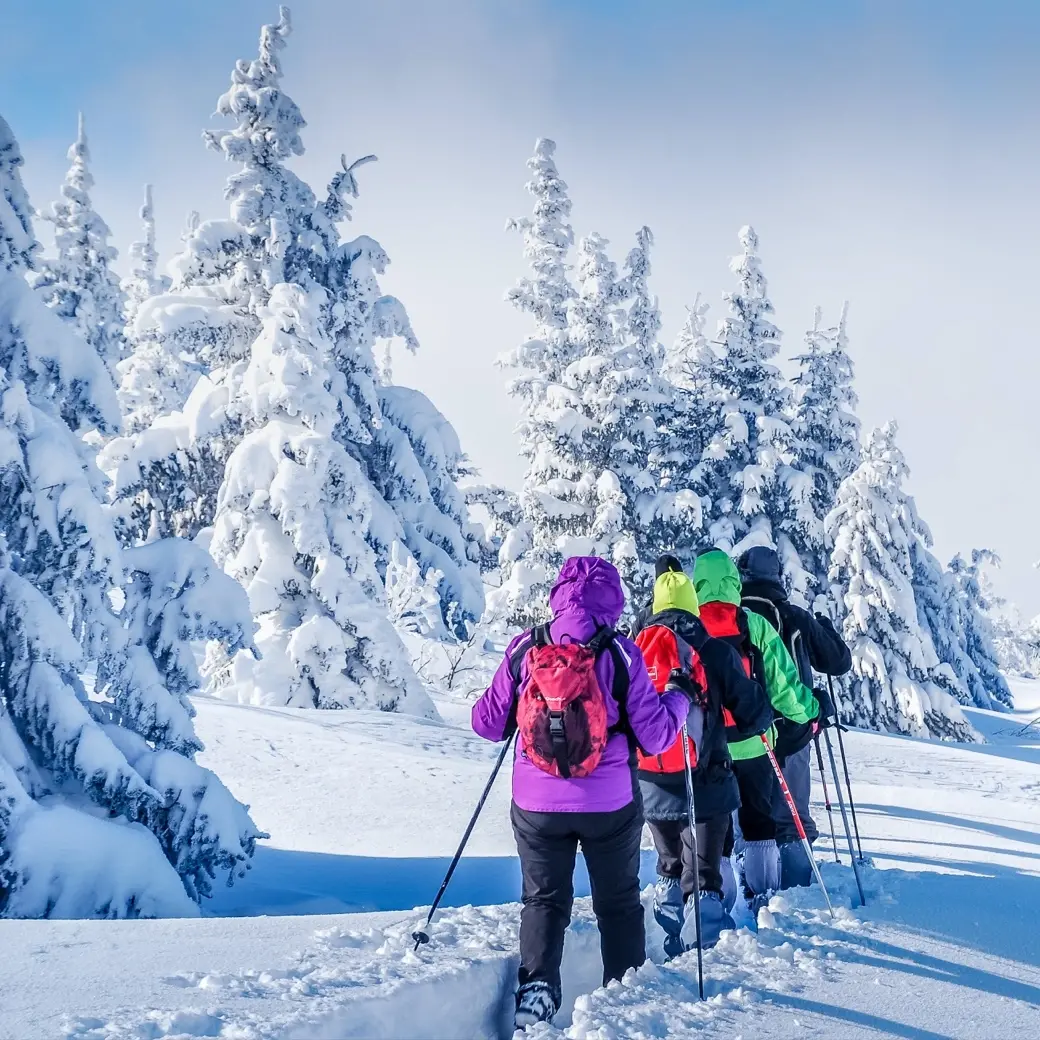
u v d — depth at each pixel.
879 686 29.20
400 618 31.95
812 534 29.00
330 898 8.79
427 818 11.93
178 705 8.93
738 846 5.98
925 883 5.88
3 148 9.12
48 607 8.02
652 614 5.14
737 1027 3.47
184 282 22.58
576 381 28.42
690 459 30.39
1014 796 14.38
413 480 24.45
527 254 29.95
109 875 7.33
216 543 20.23
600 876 3.99
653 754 4.04
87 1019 2.97
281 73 23.27
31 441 8.27
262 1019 3.02
